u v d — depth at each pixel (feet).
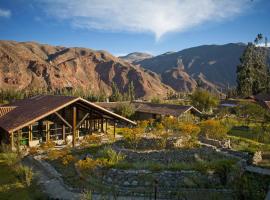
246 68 337.31
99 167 61.87
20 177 65.72
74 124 98.99
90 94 368.89
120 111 173.78
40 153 85.15
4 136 102.32
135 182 57.77
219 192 55.31
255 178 62.08
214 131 102.06
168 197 52.85
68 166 71.61
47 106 100.27
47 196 54.13
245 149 84.58
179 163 65.05
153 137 83.87
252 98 257.14
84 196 50.85
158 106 179.01
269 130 118.32
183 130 90.48
